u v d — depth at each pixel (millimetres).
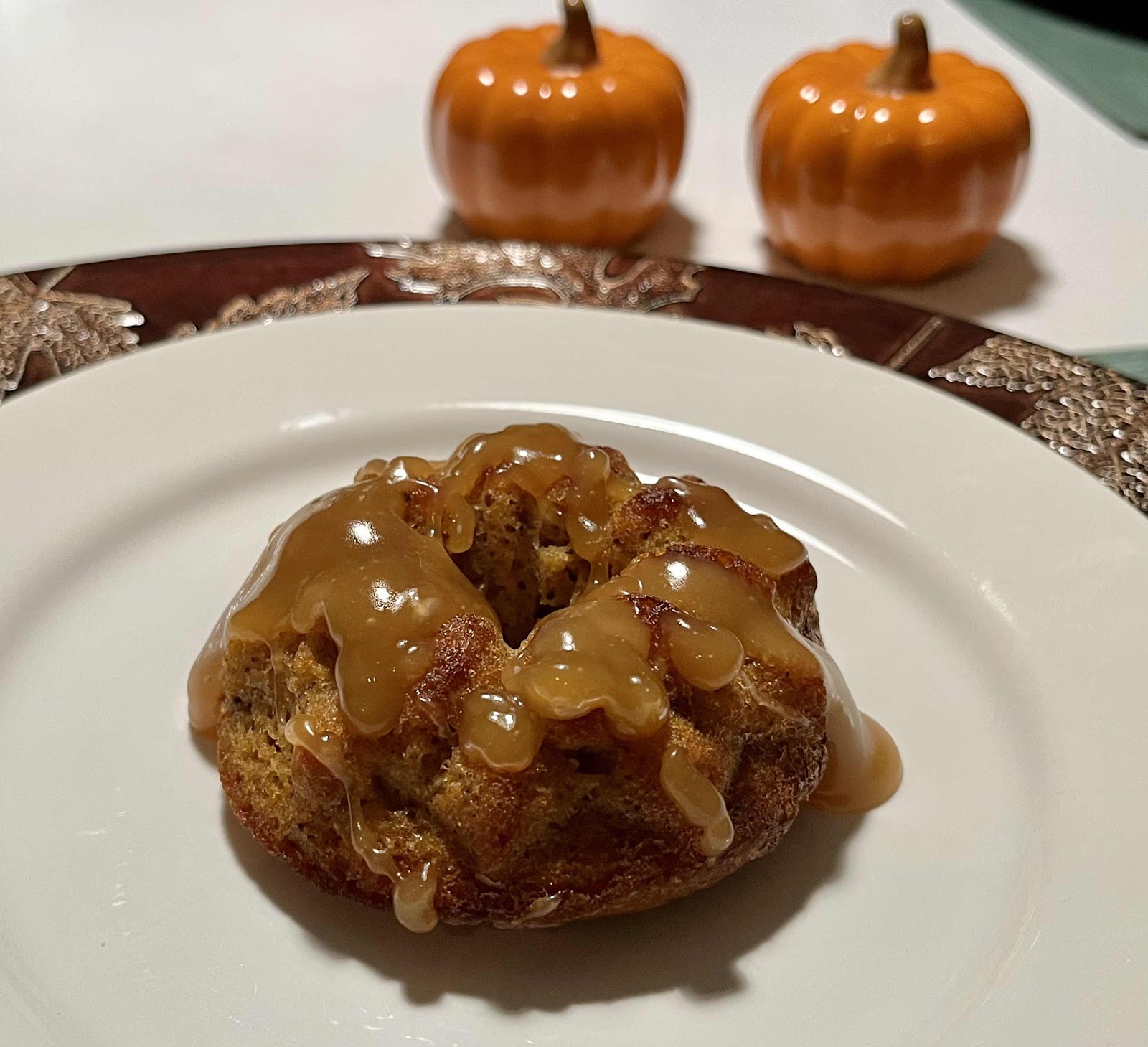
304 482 208
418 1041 135
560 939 145
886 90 292
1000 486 199
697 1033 137
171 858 152
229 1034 134
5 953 138
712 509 162
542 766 140
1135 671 169
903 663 182
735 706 146
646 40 324
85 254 309
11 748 163
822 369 221
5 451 196
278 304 235
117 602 186
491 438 168
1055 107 396
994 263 316
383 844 141
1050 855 149
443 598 146
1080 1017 130
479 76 302
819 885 152
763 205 310
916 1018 138
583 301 242
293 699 149
